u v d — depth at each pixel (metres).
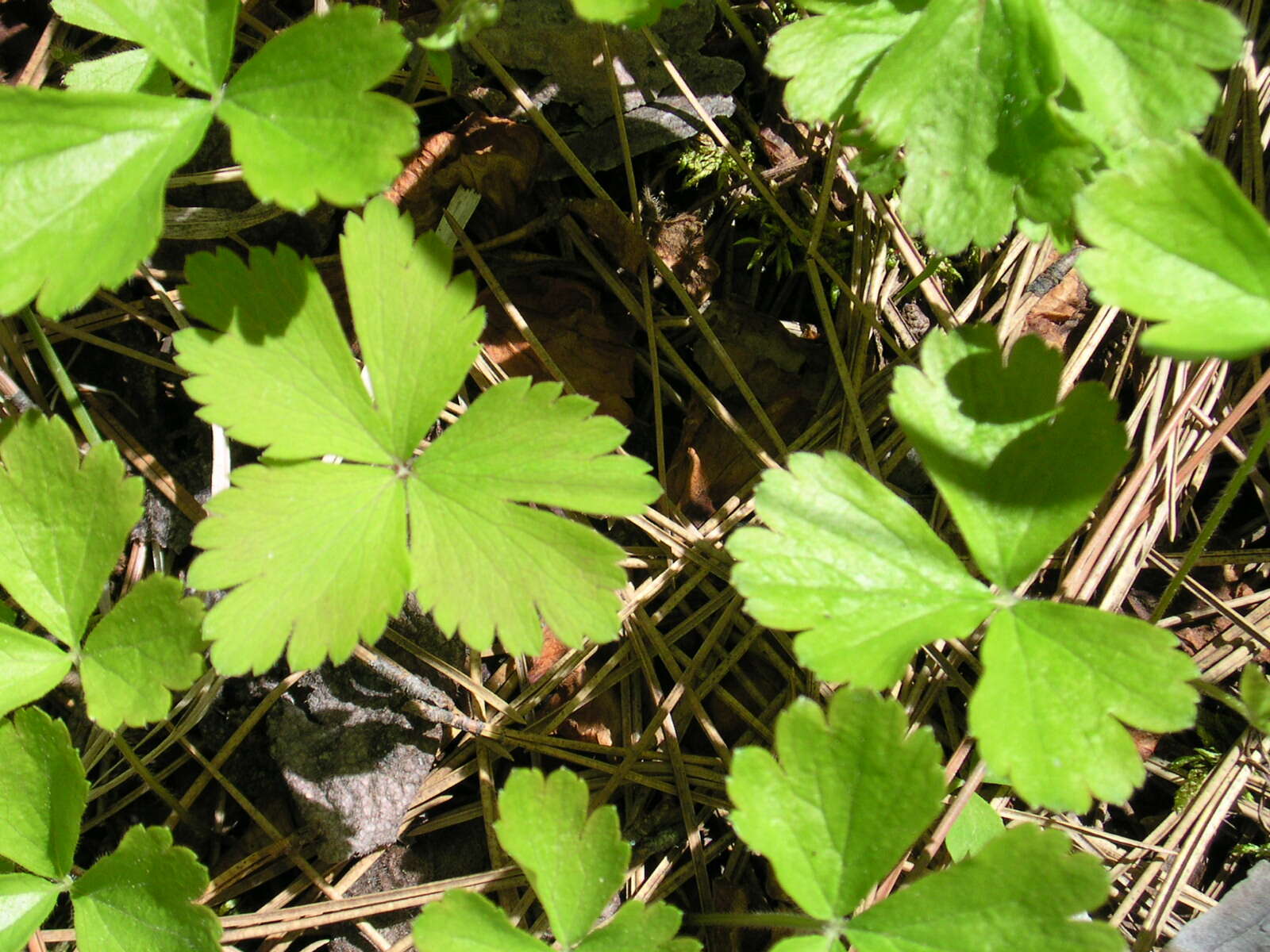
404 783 0.19
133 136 0.16
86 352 0.20
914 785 0.16
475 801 0.20
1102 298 0.16
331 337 0.17
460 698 0.20
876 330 0.21
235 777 0.19
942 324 0.21
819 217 0.21
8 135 0.16
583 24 0.21
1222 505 0.18
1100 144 0.17
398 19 0.21
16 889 0.17
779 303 0.22
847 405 0.21
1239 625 0.20
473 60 0.21
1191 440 0.20
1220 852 0.19
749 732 0.20
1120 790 0.16
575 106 0.21
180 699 0.19
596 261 0.21
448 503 0.17
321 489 0.17
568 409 0.17
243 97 0.16
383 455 0.17
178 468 0.20
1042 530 0.17
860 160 0.18
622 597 0.20
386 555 0.17
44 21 0.21
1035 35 0.17
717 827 0.19
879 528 0.17
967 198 0.17
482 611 0.17
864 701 0.16
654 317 0.21
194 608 0.17
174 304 0.20
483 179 0.21
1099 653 0.16
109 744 0.19
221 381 0.17
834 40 0.17
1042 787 0.16
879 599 0.17
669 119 0.21
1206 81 0.16
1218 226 0.16
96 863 0.17
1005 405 0.17
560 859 0.16
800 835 0.16
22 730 0.17
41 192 0.16
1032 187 0.17
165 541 0.20
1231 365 0.21
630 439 0.21
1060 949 0.16
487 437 0.17
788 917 0.17
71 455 0.17
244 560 0.17
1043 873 0.16
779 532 0.17
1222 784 0.19
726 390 0.21
